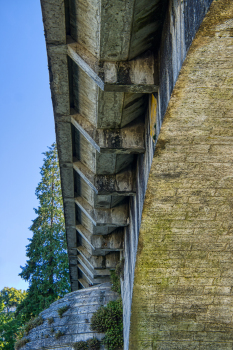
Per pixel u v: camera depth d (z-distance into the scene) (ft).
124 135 25.52
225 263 30.09
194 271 30.86
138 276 31.50
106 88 20.54
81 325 46.16
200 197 25.20
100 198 34.42
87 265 54.70
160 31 20.10
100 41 19.21
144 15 18.54
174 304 33.17
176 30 17.26
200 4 14.49
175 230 27.78
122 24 18.33
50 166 103.45
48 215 97.09
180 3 16.58
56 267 86.07
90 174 31.40
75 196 38.11
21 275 88.22
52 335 47.16
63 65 22.67
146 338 35.17
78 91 24.95
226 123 19.99
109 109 23.77
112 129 25.63
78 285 70.64
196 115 19.51
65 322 47.85
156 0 18.06
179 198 25.38
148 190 24.95
